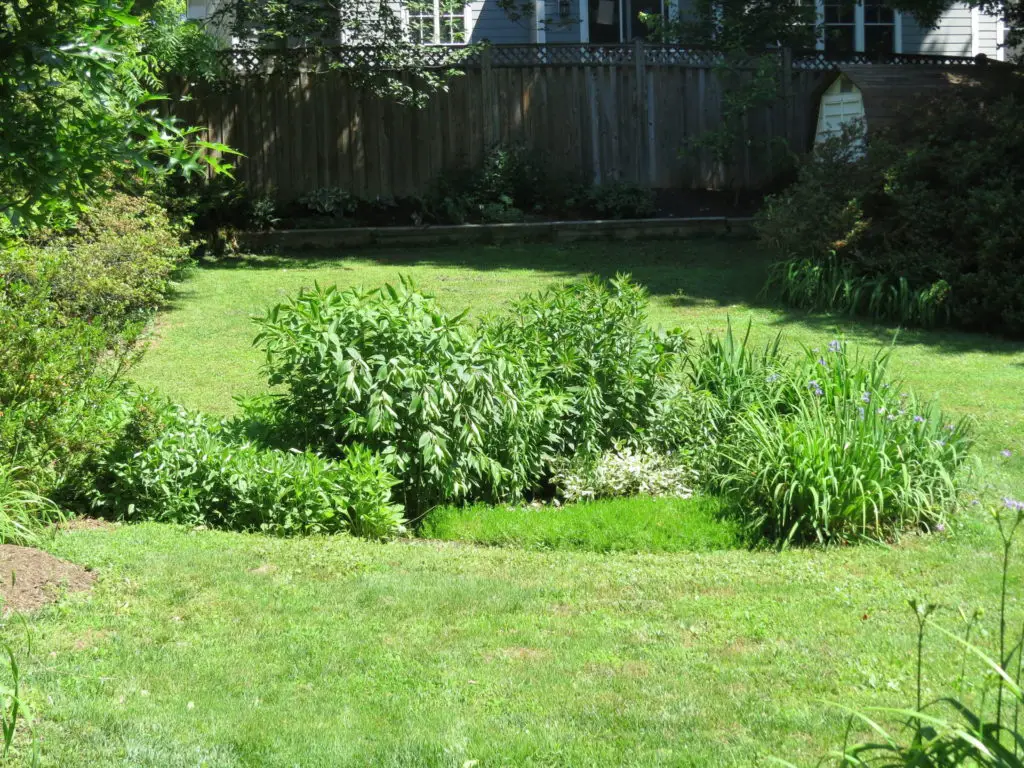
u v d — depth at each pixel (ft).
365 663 14.58
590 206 60.29
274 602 16.78
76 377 22.11
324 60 58.18
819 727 12.67
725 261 51.75
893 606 17.24
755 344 37.27
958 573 19.15
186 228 46.19
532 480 24.88
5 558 17.08
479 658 14.88
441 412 22.24
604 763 11.76
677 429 25.59
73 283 31.89
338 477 21.39
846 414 23.39
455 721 12.80
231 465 21.39
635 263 51.19
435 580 18.26
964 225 42.52
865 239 44.83
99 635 15.10
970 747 8.02
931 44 74.54
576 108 61.93
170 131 11.28
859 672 14.37
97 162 10.15
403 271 48.70
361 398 22.34
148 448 21.57
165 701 13.15
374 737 12.34
